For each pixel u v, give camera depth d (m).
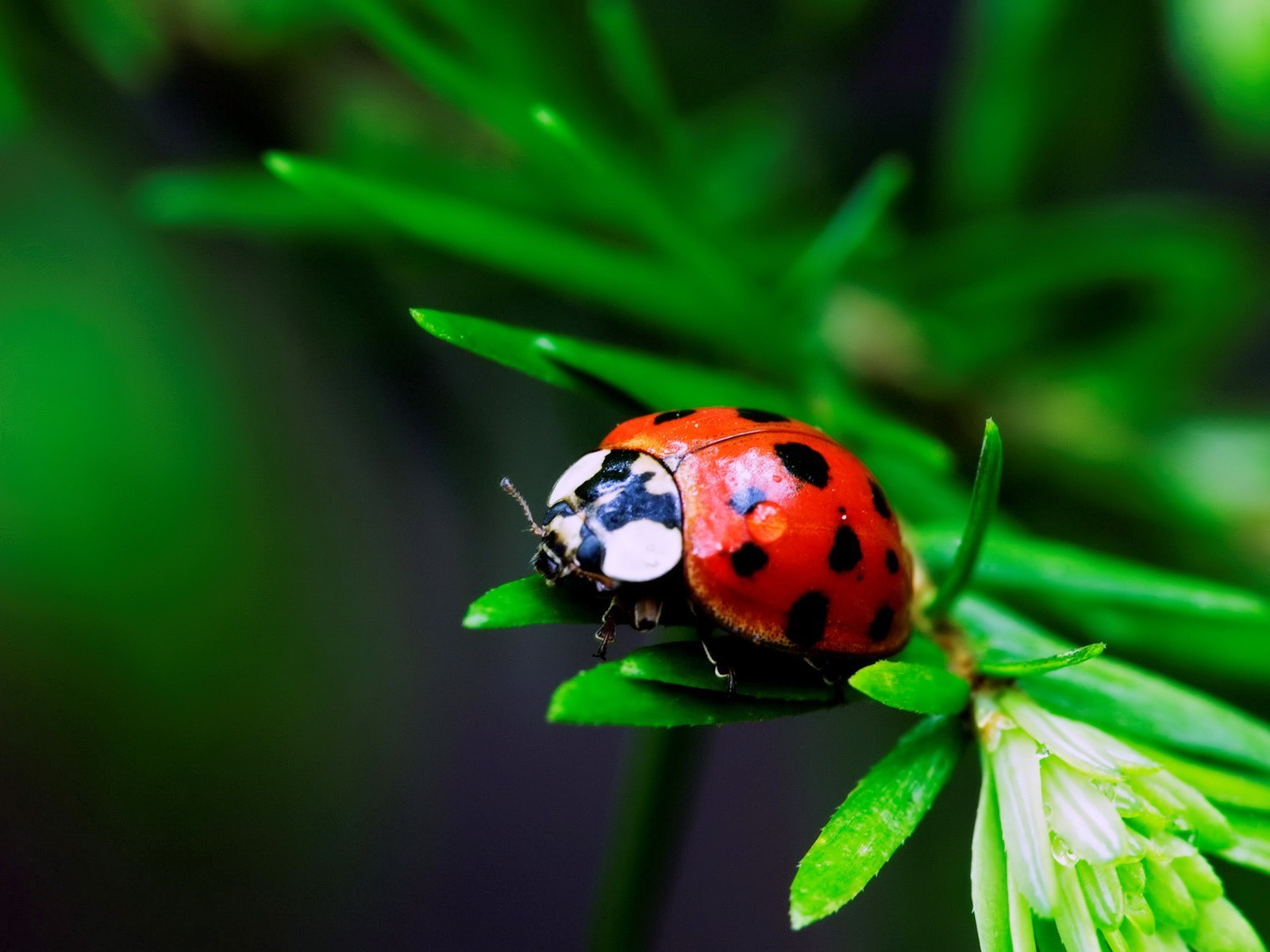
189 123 0.08
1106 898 0.06
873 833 0.06
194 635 0.09
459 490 0.08
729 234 0.08
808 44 0.08
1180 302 0.08
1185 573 0.08
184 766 0.10
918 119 0.09
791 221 0.08
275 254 0.08
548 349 0.06
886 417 0.08
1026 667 0.06
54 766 0.10
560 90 0.07
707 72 0.08
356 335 0.08
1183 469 0.08
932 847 0.08
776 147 0.08
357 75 0.08
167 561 0.09
